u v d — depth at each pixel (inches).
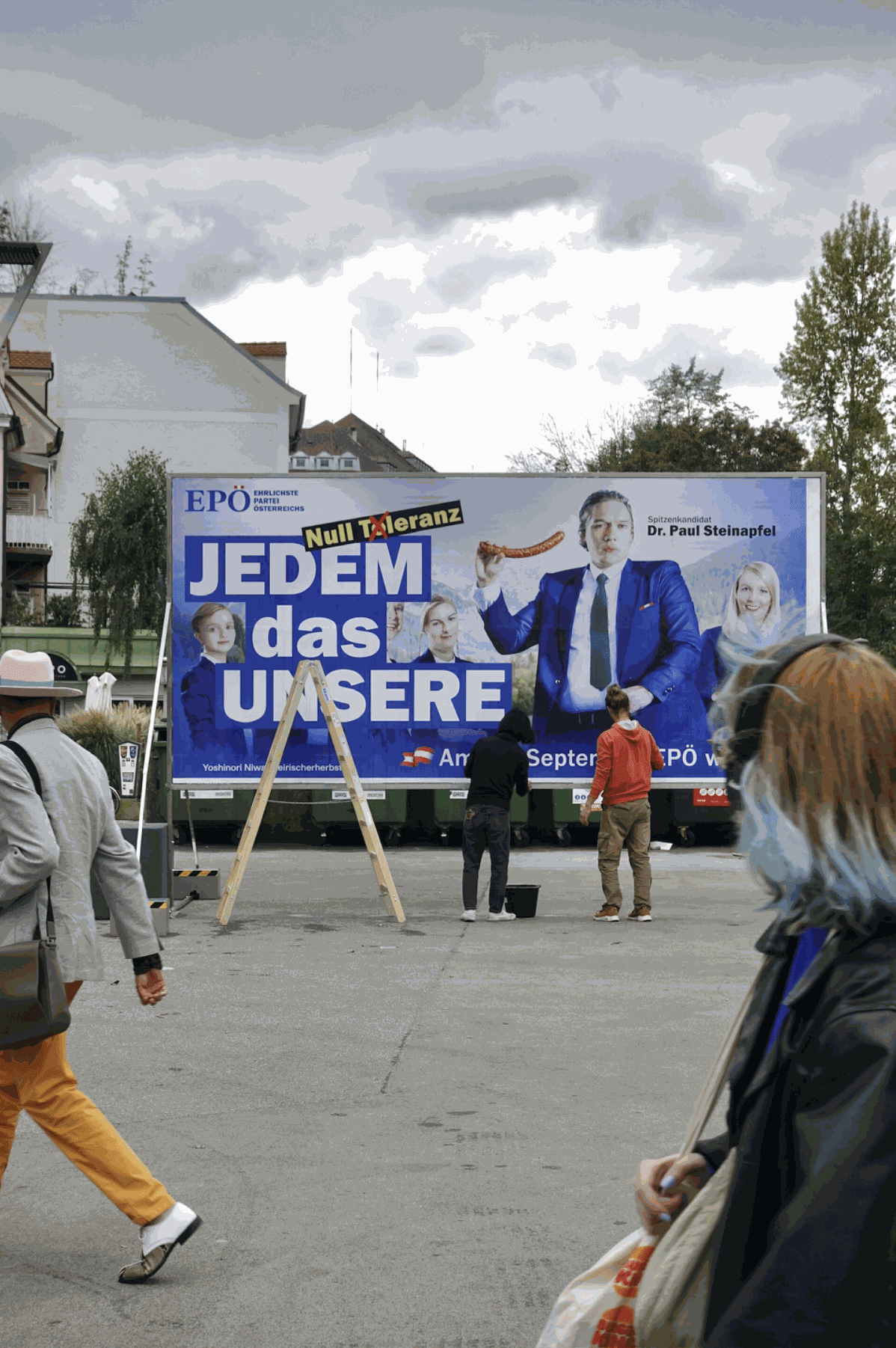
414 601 543.8
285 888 539.8
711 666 549.6
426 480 544.4
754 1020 55.0
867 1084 46.5
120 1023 277.6
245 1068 239.3
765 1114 51.4
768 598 550.3
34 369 1884.8
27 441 1822.1
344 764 445.7
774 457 1891.0
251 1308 137.6
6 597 1688.0
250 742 536.7
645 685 549.6
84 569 1469.0
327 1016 284.4
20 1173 187.0
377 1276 146.1
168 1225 145.1
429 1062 243.8
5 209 1685.5
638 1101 216.5
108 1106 214.5
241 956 364.5
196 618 537.0
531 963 352.2
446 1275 146.3
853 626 1600.6
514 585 546.6
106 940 391.9
